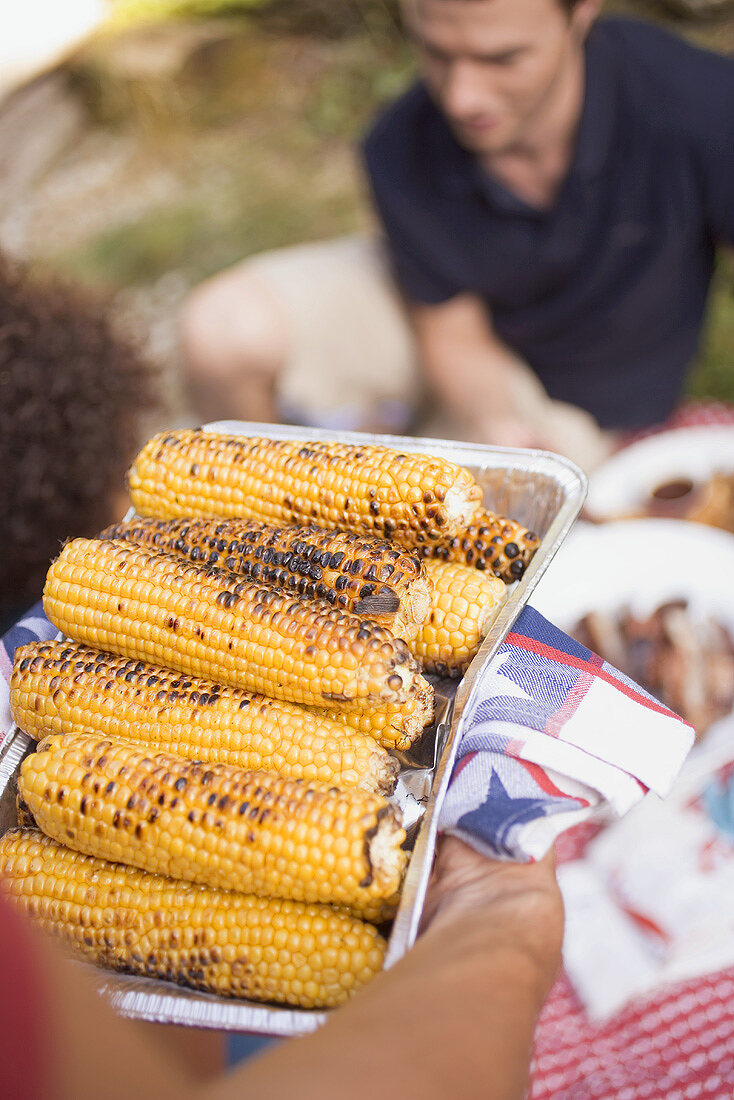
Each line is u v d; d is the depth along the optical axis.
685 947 1.37
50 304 1.44
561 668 1.01
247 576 1.06
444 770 0.87
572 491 1.11
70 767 0.95
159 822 0.91
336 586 1.00
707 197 2.26
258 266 2.92
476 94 2.02
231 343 2.78
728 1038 1.31
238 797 0.90
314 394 2.92
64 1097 0.48
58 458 1.35
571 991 1.39
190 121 5.28
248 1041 1.36
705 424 2.43
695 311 2.56
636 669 1.53
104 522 1.47
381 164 2.43
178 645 1.02
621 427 2.64
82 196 5.06
